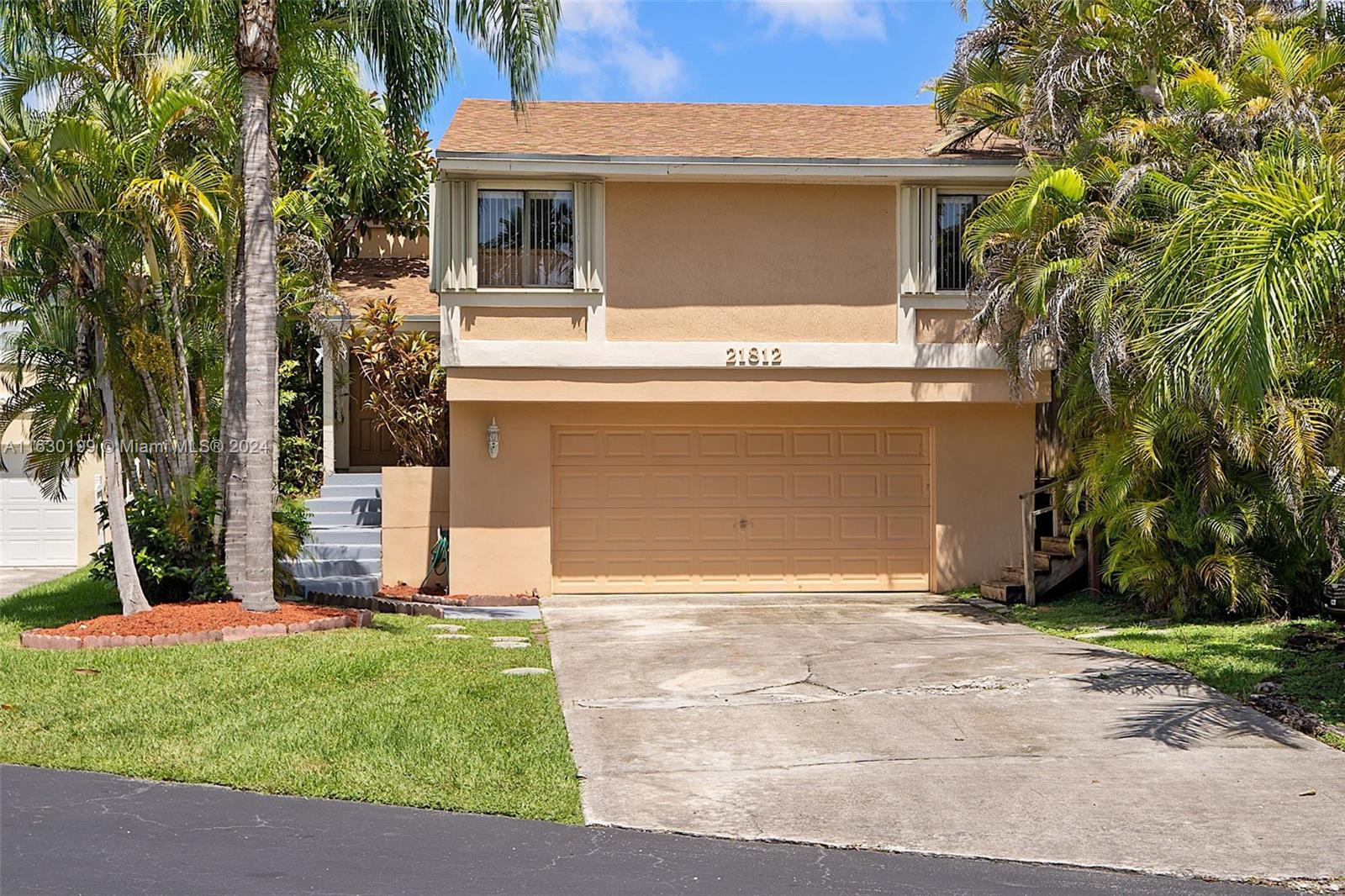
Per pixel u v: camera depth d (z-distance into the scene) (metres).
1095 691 10.08
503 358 16.47
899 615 15.26
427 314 20.22
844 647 12.48
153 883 5.92
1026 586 15.91
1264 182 8.67
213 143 13.94
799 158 16.33
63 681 10.23
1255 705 9.52
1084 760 8.19
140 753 8.21
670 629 14.00
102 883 5.92
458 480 17.06
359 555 17.91
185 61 13.46
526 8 13.56
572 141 16.98
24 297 14.35
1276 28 14.55
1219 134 12.98
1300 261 7.99
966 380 17.02
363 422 23.00
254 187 13.00
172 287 13.84
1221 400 8.66
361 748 8.30
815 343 16.80
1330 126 13.02
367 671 10.77
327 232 21.59
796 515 17.73
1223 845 6.61
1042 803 7.32
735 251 16.80
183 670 10.68
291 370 21.52
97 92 13.11
